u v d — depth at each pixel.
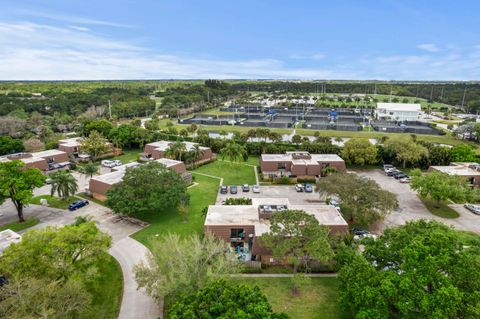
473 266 25.69
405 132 124.94
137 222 50.59
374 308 25.23
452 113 184.12
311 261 37.97
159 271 30.94
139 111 173.88
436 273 25.48
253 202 50.31
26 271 28.56
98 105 171.88
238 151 78.19
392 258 30.45
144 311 31.09
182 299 25.56
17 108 139.62
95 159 87.50
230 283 29.27
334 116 168.88
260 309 21.66
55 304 25.58
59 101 161.88
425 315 24.09
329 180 51.62
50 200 59.72
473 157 75.81
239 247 42.16
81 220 40.50
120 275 36.78
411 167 80.44
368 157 78.69
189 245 33.50
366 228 48.97
